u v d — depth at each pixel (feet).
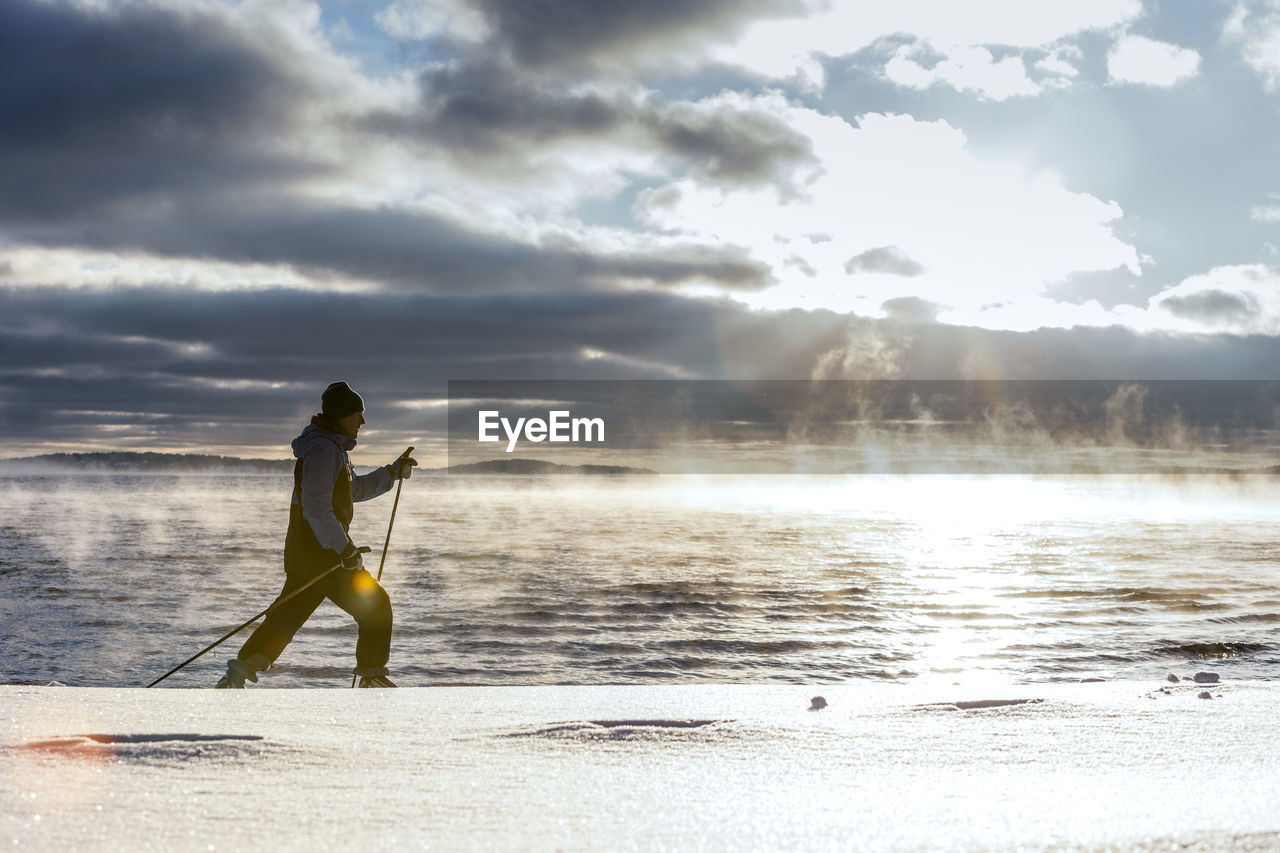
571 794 5.34
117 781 5.44
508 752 6.59
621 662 35.88
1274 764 6.08
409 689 10.49
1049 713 8.13
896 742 6.97
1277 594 54.34
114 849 4.10
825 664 35.81
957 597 53.62
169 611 47.03
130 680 31.78
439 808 4.98
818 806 5.02
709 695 9.80
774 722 7.70
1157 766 6.07
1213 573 66.33
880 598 53.06
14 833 4.31
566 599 51.06
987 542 97.30
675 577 62.13
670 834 4.47
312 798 5.16
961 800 5.12
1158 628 43.09
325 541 15.15
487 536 100.27
